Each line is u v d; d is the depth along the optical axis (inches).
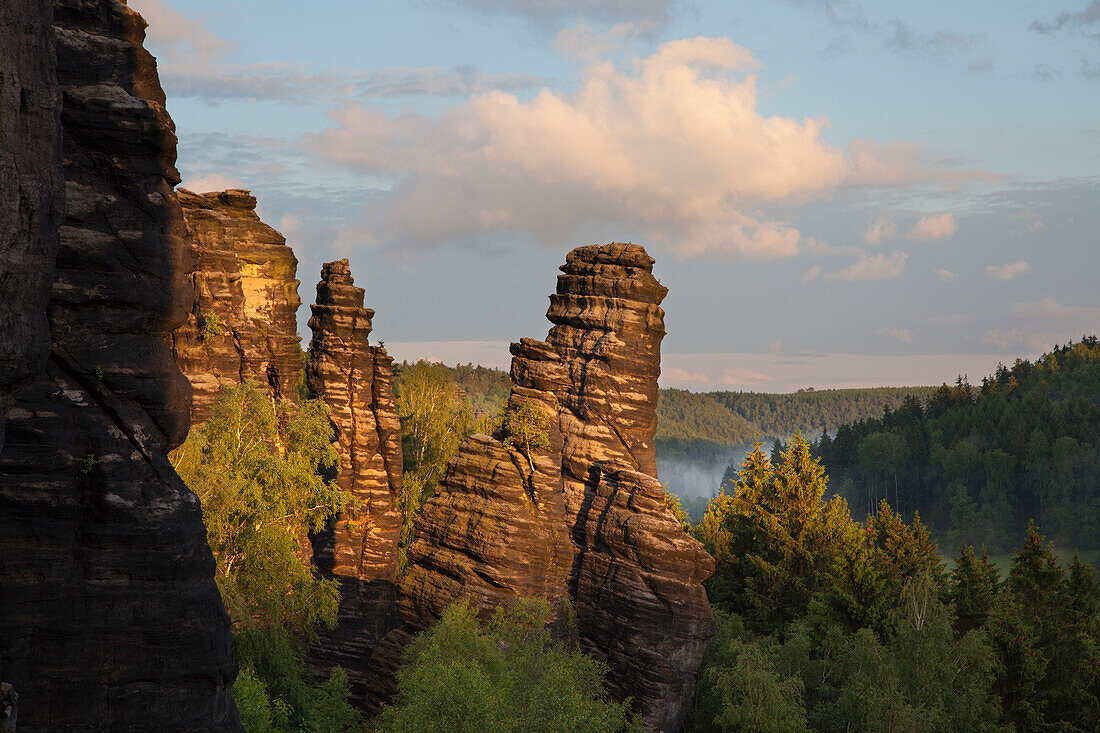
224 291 2600.9
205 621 937.5
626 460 2691.9
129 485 908.6
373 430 2950.3
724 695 2271.2
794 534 3609.7
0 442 595.5
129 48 983.6
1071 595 3137.3
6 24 551.8
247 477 2096.5
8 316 555.5
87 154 938.1
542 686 1674.5
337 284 2997.0
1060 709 2802.7
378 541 2876.5
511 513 2208.4
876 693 2176.4
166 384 961.5
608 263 2849.4
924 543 3993.6
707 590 3511.3
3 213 543.2
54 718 859.4
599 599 2361.0
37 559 860.6
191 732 919.0
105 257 926.4
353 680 2765.7
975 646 2402.8
